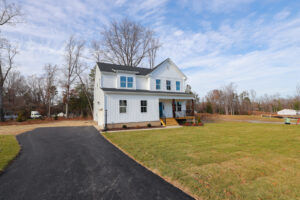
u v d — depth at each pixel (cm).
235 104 4659
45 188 348
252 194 309
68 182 376
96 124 1880
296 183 355
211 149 659
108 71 1625
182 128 1406
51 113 3747
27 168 473
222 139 877
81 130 1332
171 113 1881
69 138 965
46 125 1784
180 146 714
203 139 879
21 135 1094
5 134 1136
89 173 431
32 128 1501
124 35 3091
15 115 3697
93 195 316
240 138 906
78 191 333
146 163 498
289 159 525
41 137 1008
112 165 492
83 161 534
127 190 335
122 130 1295
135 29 3131
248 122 2117
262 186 342
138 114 1511
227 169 440
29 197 311
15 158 572
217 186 343
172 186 349
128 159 550
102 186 354
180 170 436
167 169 444
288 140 842
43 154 623
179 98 1764
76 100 3175
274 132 1138
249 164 479
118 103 1425
